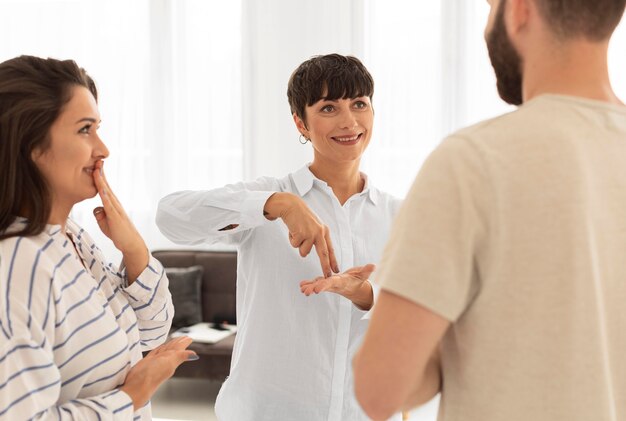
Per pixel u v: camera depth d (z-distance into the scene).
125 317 1.23
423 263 0.75
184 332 4.28
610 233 0.77
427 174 0.78
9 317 0.94
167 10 5.00
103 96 5.10
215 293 4.64
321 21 4.73
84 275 1.09
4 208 1.02
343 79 1.50
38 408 0.94
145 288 1.26
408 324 0.75
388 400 0.76
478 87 4.55
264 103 4.87
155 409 4.07
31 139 1.03
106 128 5.11
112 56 5.09
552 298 0.75
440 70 4.60
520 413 0.77
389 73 4.70
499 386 0.77
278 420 1.55
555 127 0.77
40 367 0.94
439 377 0.87
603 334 0.76
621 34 4.29
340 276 1.37
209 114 5.03
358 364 0.78
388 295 0.77
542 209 0.75
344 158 1.57
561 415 0.76
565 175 0.75
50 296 0.99
